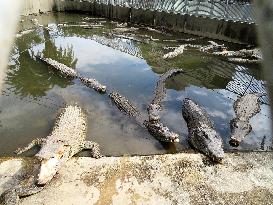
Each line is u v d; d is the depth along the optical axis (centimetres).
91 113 849
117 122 802
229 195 538
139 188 549
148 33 1712
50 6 2186
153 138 734
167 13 1719
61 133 662
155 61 1291
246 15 1428
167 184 562
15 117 818
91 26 1853
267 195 538
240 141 695
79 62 1268
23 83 1057
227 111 871
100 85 993
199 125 729
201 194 539
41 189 532
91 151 664
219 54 1346
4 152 665
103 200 517
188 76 1134
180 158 638
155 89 990
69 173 583
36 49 1438
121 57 1336
